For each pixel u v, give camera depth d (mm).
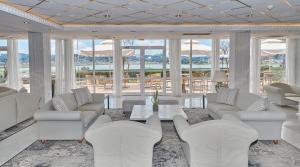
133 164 3371
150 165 3385
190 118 7168
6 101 5871
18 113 6363
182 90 12039
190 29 8328
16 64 12328
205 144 3326
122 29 8297
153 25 8281
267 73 12242
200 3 5371
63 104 5137
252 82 12078
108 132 3266
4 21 6352
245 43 8992
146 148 3336
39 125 5039
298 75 11766
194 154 3367
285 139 5246
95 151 3359
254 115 4816
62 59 11875
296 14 6621
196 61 11945
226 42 11781
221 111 5902
